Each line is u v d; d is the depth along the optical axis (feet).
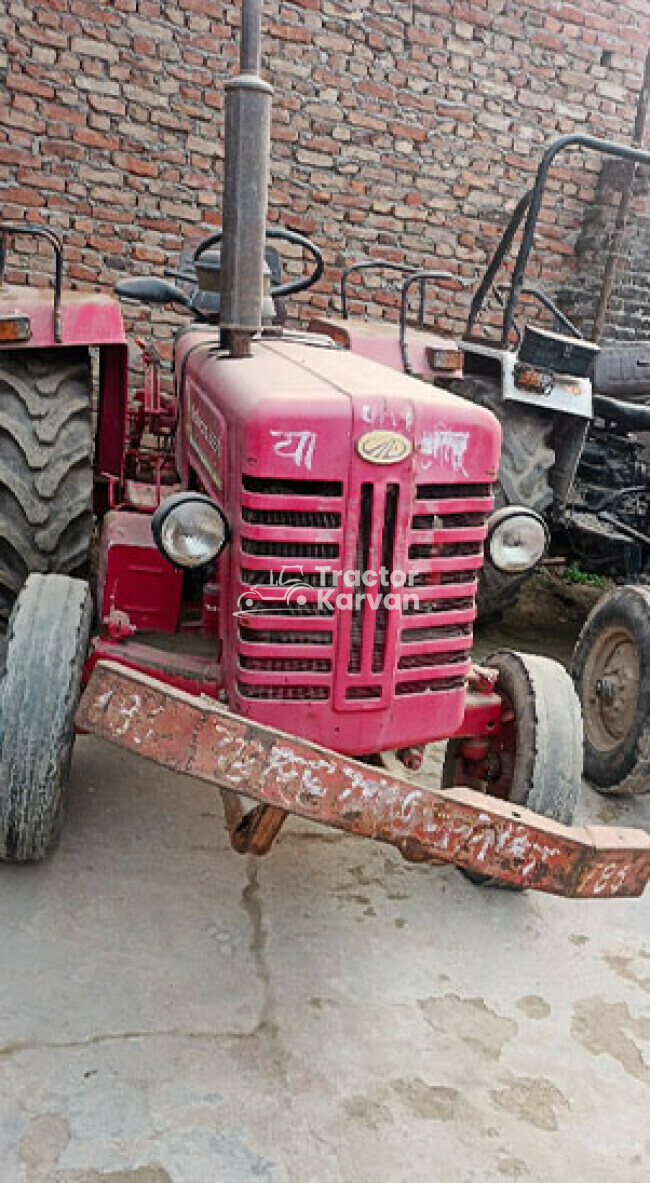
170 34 18.29
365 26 19.38
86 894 8.38
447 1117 6.57
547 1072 7.09
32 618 7.64
